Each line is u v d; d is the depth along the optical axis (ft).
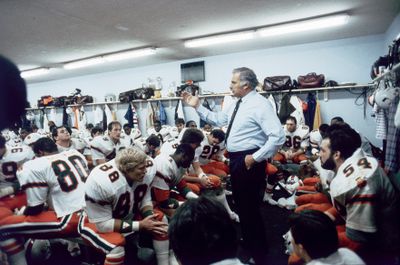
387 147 8.57
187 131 8.75
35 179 6.30
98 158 13.05
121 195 5.83
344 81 16.96
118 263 5.50
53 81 28.84
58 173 6.52
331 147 5.82
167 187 7.39
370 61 16.37
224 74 20.15
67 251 8.04
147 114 22.27
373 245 4.71
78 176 6.83
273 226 9.43
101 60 20.21
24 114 2.18
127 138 15.43
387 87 9.46
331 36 16.31
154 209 7.11
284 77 16.88
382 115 10.64
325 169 6.86
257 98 6.54
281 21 13.47
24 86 2.15
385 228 4.65
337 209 5.61
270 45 17.90
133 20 12.64
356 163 5.18
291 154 13.61
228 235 2.18
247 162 6.37
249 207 6.71
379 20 13.79
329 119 17.31
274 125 6.18
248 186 6.60
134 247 6.95
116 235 5.73
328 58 17.22
